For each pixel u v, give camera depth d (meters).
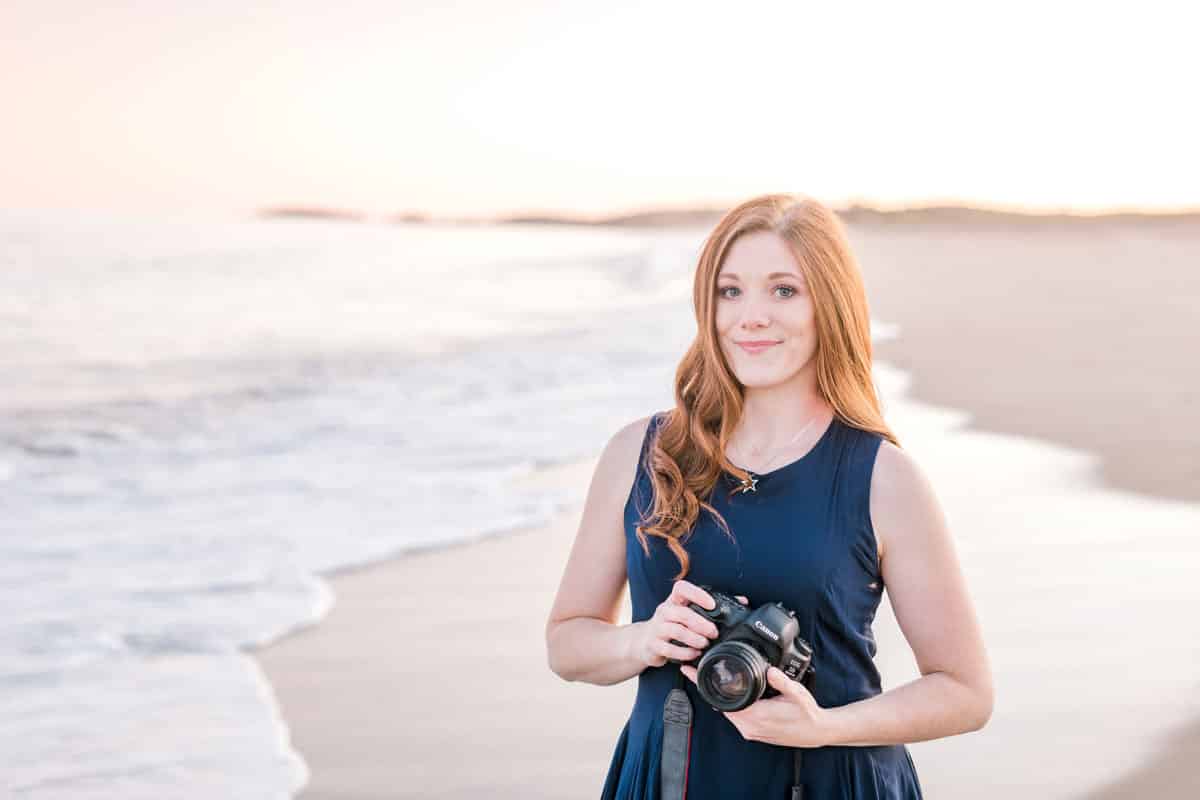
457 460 8.84
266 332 21.34
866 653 1.79
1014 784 3.46
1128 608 4.93
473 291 33.56
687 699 1.77
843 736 1.66
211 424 11.09
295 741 4.02
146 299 29.36
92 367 16.28
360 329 21.75
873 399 1.87
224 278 38.69
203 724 4.17
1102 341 15.73
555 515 7.14
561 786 3.69
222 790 3.65
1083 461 7.90
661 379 12.86
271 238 76.00
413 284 37.00
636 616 1.89
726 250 1.85
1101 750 3.67
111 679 4.60
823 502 1.77
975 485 7.25
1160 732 3.77
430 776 3.76
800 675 1.66
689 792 1.76
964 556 5.71
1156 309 21.58
